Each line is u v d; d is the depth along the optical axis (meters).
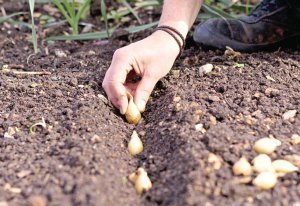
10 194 0.71
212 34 1.10
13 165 0.77
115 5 1.42
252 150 0.77
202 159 0.74
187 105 0.87
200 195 0.69
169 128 0.83
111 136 0.84
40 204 0.68
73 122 0.85
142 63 0.88
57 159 0.77
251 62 1.02
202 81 0.96
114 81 0.87
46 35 1.29
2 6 1.42
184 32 0.91
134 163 0.80
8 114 0.89
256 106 0.88
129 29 1.23
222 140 0.78
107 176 0.73
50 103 0.92
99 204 0.67
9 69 1.07
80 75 1.02
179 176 0.73
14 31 1.31
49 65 1.11
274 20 1.10
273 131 0.82
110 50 1.16
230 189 0.70
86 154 0.76
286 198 0.69
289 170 0.74
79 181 0.71
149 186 0.74
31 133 0.84
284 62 1.02
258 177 0.71
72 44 1.24
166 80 0.97
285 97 0.91
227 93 0.92
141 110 0.88
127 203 0.71
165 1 0.93
